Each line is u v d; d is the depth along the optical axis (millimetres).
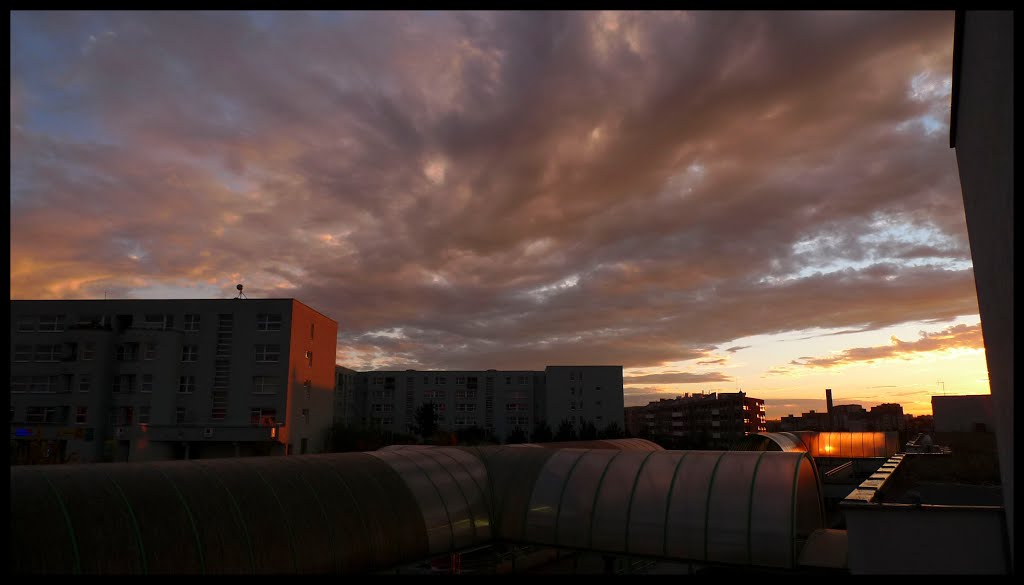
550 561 29109
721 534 22422
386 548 21609
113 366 60438
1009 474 10258
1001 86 6902
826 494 41375
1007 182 6980
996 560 13469
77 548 13672
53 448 47125
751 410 153625
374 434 73750
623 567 26109
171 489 16656
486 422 113938
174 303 62625
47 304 62000
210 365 61281
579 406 110125
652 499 24438
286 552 18094
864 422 176500
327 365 71562
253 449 58469
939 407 68125
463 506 25953
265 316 62062
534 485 27219
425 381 116062
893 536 14250
